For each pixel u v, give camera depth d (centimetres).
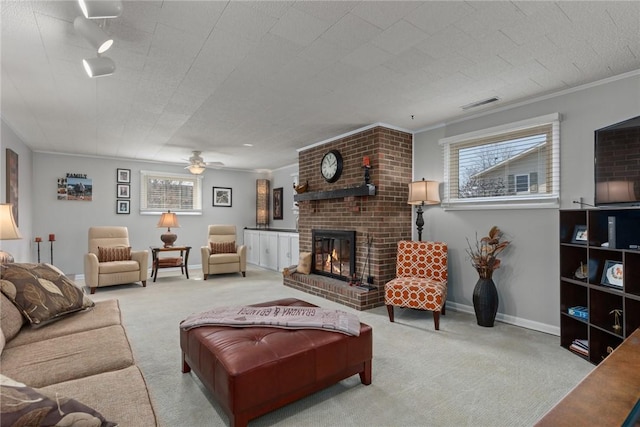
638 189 218
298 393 178
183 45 219
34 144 500
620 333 226
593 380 104
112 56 233
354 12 183
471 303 368
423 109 346
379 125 395
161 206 670
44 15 184
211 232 634
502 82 279
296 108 344
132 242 634
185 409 183
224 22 193
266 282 543
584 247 255
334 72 260
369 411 182
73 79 270
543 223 309
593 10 179
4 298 188
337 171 449
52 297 208
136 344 275
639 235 221
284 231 678
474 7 179
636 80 256
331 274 463
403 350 263
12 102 322
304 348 181
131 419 111
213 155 602
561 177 296
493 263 323
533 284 315
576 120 288
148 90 296
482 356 253
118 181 619
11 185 398
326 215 477
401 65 247
